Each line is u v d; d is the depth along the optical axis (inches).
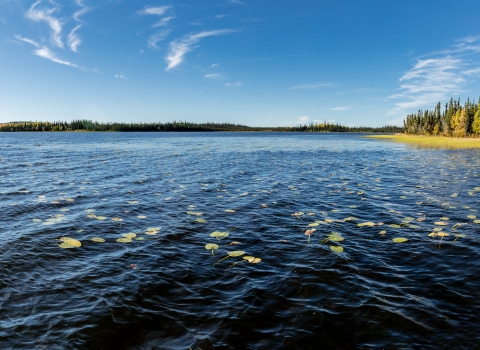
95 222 291.1
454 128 2883.9
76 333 134.0
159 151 1269.7
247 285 176.7
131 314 148.4
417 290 169.2
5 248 225.0
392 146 1705.2
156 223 290.4
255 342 129.6
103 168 686.5
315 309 152.5
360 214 322.0
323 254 218.8
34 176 561.0
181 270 195.3
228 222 294.5
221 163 811.4
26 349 123.5
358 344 128.0
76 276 185.9
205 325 140.8
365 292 167.8
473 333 132.2
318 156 1062.4
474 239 243.4
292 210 338.3
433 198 390.6
